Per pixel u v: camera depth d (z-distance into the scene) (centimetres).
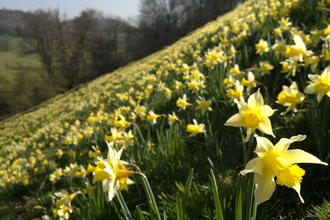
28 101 3678
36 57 4106
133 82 1175
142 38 5119
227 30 721
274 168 100
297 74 332
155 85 748
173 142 294
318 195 193
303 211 189
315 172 211
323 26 404
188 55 967
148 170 283
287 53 222
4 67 5188
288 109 211
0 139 1536
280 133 260
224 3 5038
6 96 3969
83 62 4419
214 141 289
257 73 386
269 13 612
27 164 604
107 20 5019
